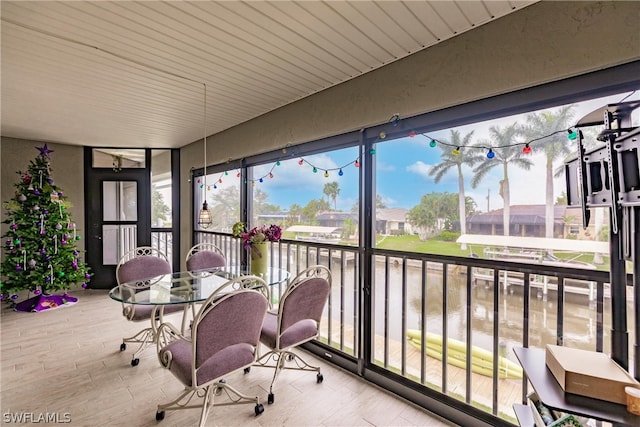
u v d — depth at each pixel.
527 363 1.41
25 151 4.60
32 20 1.74
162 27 1.83
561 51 1.58
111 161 5.19
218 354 1.88
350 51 2.13
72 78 2.52
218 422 1.99
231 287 2.58
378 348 2.66
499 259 1.91
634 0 1.39
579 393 1.18
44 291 4.15
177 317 3.89
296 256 3.34
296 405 2.18
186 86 2.71
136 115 3.49
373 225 2.55
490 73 1.82
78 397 2.22
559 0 1.58
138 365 2.67
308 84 2.69
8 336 3.25
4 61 2.22
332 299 3.09
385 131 2.41
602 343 1.59
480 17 1.76
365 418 2.06
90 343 3.10
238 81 2.61
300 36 1.95
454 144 2.10
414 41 2.01
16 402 2.15
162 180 5.29
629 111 1.24
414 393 2.22
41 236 4.14
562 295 1.73
